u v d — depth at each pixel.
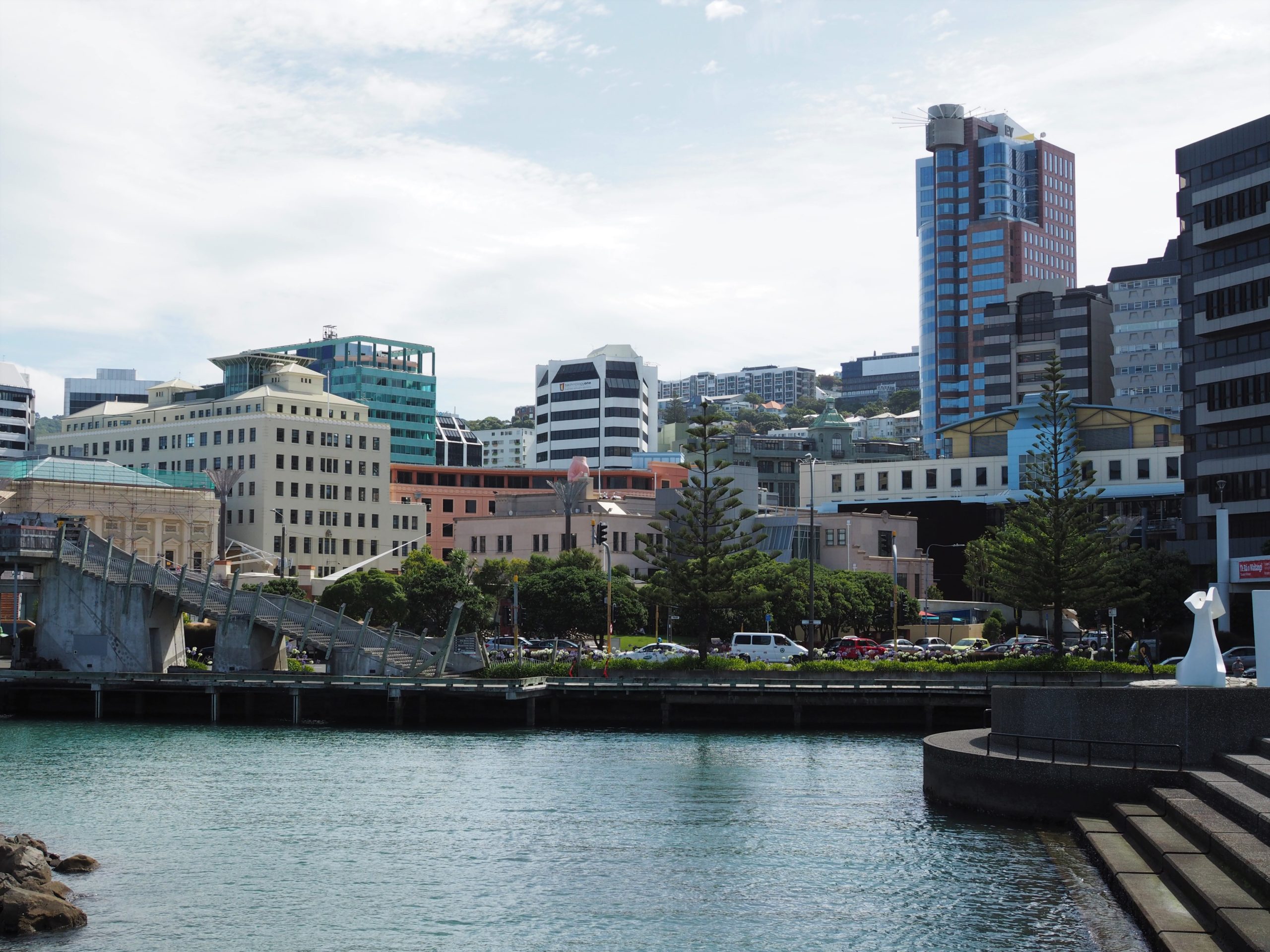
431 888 44.53
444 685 90.88
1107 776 49.06
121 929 39.72
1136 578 119.75
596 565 148.75
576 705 93.00
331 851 50.16
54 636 107.00
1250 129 128.25
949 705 87.06
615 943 38.31
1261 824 38.19
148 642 104.62
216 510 175.75
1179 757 49.19
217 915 41.25
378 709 95.25
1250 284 128.25
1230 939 32.28
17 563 106.44
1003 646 121.44
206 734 88.12
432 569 133.38
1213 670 54.59
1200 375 134.50
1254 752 48.38
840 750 78.56
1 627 134.88
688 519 108.12
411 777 68.00
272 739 84.94
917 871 45.44
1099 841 44.53
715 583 105.44
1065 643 136.62
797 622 135.62
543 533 177.38
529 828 54.47
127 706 100.06
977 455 192.00
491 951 37.62
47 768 71.69
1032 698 53.69
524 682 90.31
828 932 38.97
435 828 54.44
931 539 180.25
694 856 48.84
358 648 99.75
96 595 106.19
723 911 41.28
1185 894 37.25
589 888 44.31
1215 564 130.00
